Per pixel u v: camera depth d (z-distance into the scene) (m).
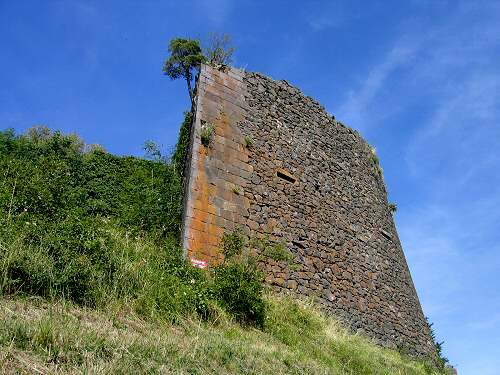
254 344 7.62
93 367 4.32
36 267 6.26
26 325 4.72
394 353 13.20
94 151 14.29
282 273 11.82
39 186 10.12
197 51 19.50
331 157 15.28
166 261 9.26
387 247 16.11
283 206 12.84
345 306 13.01
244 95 13.70
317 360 8.46
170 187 12.98
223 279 9.37
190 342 6.14
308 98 15.55
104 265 7.28
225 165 12.16
